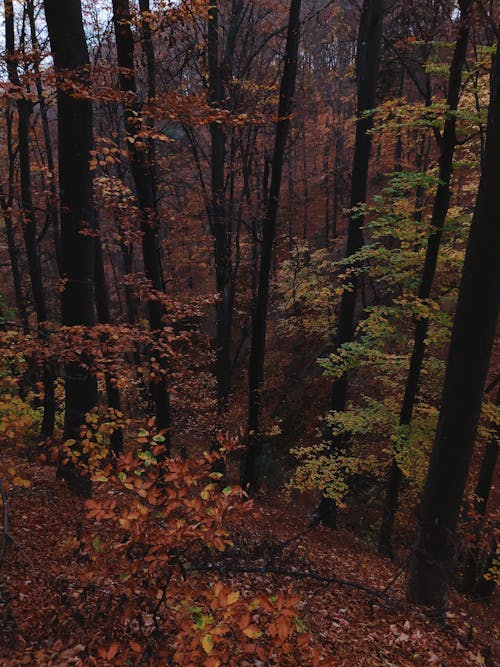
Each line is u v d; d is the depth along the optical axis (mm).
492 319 6004
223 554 5641
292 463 19094
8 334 5508
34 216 12727
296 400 21203
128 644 3602
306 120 28453
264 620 4805
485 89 10180
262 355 11602
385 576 9148
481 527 9727
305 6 19828
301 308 20703
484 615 8781
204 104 6148
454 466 6418
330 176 34000
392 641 5547
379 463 11695
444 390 6441
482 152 8516
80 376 7160
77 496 7223
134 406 16391
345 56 28344
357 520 15070
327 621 5691
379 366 11344
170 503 3223
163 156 14445
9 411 5195
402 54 10617
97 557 3471
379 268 10695
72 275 7199
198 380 15883
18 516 6039
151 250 8969
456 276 12180
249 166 14031
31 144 15328
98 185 8289
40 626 4055
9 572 4777
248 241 21828
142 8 8758
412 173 9656
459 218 9594
